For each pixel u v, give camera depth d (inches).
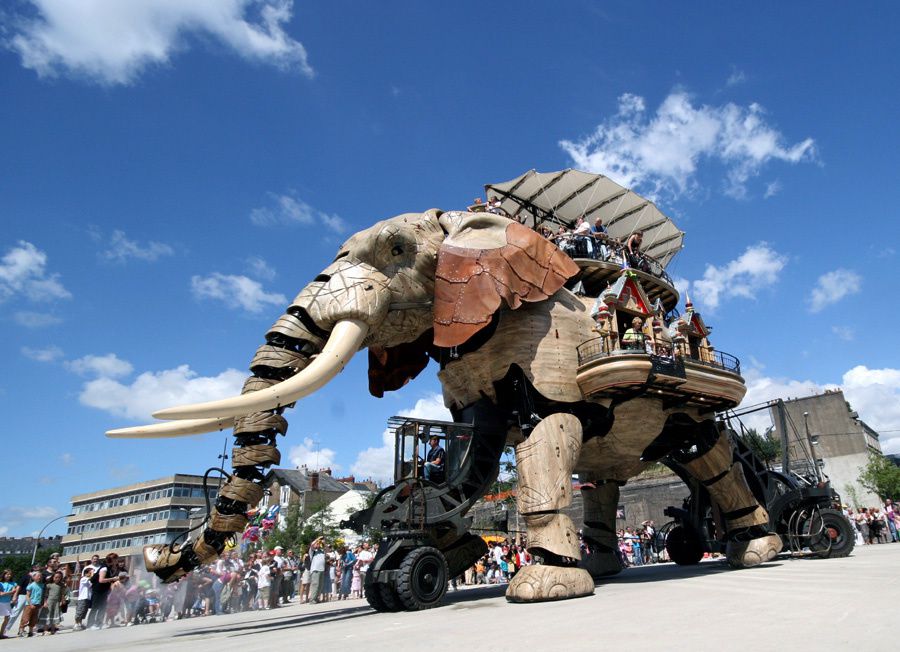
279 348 364.2
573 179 559.8
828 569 399.9
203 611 580.7
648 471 1370.6
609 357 386.9
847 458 1544.0
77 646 316.2
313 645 220.7
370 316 376.8
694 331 474.6
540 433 379.9
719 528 512.1
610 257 493.7
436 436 392.2
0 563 2947.8
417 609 330.3
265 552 722.8
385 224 415.5
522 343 401.4
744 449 577.3
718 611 229.0
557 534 353.7
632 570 647.1
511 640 194.9
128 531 2787.9
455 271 399.9
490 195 571.5
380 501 365.4
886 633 159.2
